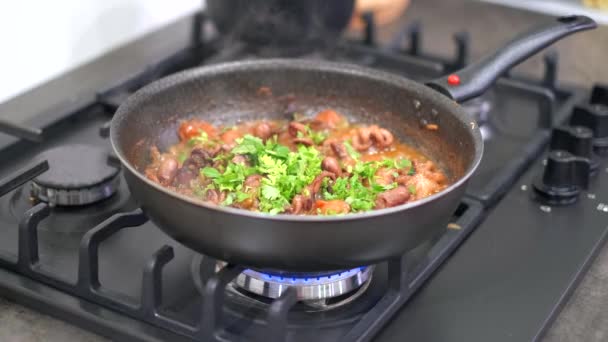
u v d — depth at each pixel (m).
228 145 1.04
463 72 1.04
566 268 0.99
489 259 1.00
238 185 0.96
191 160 1.01
